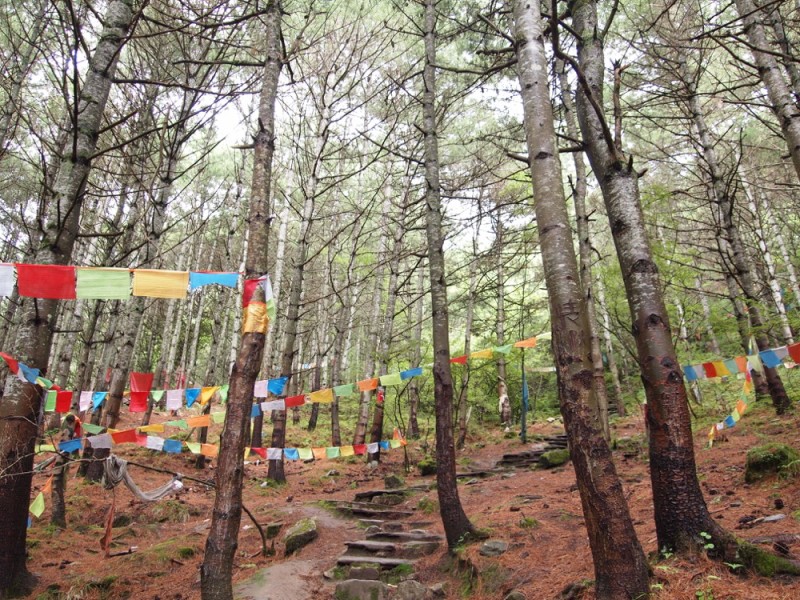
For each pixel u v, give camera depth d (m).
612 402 18.56
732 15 9.80
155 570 5.84
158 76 7.89
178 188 17.02
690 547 3.39
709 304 16.20
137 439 6.00
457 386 16.28
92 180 10.27
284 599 4.91
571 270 3.41
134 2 6.66
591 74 4.48
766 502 4.75
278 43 5.07
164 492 5.42
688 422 3.65
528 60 3.89
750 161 13.20
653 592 3.02
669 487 3.56
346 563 5.57
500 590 4.30
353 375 26.17
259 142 4.68
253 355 4.13
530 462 10.42
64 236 5.19
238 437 3.92
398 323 19.44
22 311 5.13
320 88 11.37
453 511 5.43
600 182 4.36
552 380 22.08
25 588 5.00
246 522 7.55
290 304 10.18
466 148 14.05
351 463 11.96
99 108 5.60
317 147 10.61
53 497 7.01
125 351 9.20
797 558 3.34
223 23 5.14
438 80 12.44
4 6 8.79
